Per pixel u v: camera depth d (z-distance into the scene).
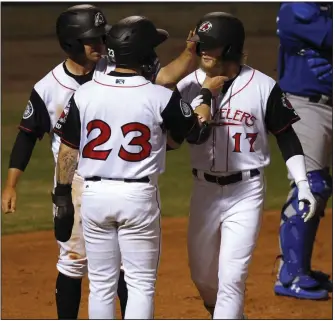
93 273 13.26
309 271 18.84
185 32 65.31
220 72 13.98
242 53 14.02
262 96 13.85
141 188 12.80
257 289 19.20
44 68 57.22
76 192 14.36
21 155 14.57
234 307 13.63
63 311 14.80
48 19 72.25
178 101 12.95
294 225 18.56
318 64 18.20
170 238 23.81
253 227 13.86
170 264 21.27
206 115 13.35
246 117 13.83
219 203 14.04
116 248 13.16
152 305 13.06
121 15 71.06
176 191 29.59
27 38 66.56
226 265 13.72
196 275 14.69
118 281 14.38
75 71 14.55
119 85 12.90
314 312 17.59
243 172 13.94
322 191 18.30
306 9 18.06
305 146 18.34
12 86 52.06
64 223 13.56
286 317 17.19
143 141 12.76
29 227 25.09
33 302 18.23
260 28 66.69
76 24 14.16
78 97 13.04
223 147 13.90
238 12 71.75
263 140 14.10
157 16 70.81
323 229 24.59
